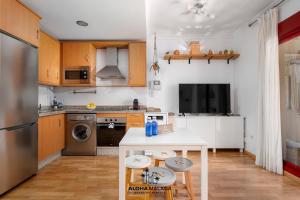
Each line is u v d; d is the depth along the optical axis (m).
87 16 3.05
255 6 3.26
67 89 4.54
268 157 3.10
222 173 2.96
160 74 4.70
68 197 2.22
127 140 1.67
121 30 3.70
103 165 3.30
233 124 4.22
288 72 3.02
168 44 4.71
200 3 3.11
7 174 2.28
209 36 4.70
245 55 4.12
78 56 4.20
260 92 3.29
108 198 2.20
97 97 4.58
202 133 4.24
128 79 4.33
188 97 4.54
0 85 2.16
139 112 3.96
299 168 2.66
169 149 1.60
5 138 2.25
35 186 2.50
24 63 2.57
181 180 2.66
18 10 2.46
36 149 2.84
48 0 2.54
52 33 3.84
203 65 4.71
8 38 2.28
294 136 2.99
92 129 3.91
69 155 3.92
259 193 2.33
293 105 2.99
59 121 3.67
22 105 2.53
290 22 2.74
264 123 3.21
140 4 2.66
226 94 4.53
